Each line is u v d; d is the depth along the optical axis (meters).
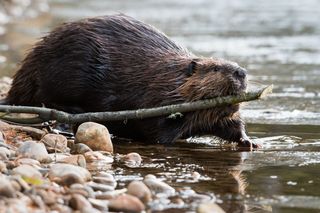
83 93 15.26
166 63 14.86
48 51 15.41
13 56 25.64
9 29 33.75
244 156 13.38
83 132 13.29
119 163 12.48
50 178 10.65
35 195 9.55
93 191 10.22
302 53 27.83
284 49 28.94
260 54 27.56
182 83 14.48
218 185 11.16
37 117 14.64
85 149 12.94
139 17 41.12
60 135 13.27
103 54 15.19
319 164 12.59
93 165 12.21
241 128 14.64
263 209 9.96
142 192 10.09
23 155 11.88
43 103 15.63
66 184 10.41
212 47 29.30
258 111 17.88
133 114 13.66
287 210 9.92
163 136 14.68
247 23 38.28
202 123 14.52
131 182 10.69
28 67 15.68
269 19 40.03
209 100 13.83
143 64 15.02
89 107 15.38
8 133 13.54
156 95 14.68
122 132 15.00
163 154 13.51
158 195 10.43
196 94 14.22
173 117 14.43
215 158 13.20
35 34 31.88
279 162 12.80
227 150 14.02
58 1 52.59
